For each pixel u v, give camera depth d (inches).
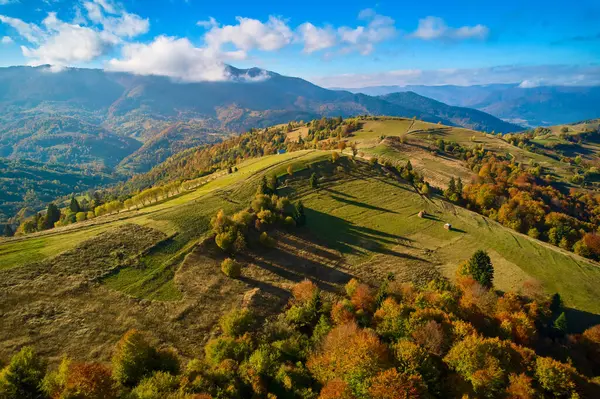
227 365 1552.7
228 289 2313.0
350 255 3125.0
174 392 1314.0
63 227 2829.7
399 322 1959.9
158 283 2196.1
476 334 1824.6
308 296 2281.0
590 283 2942.9
